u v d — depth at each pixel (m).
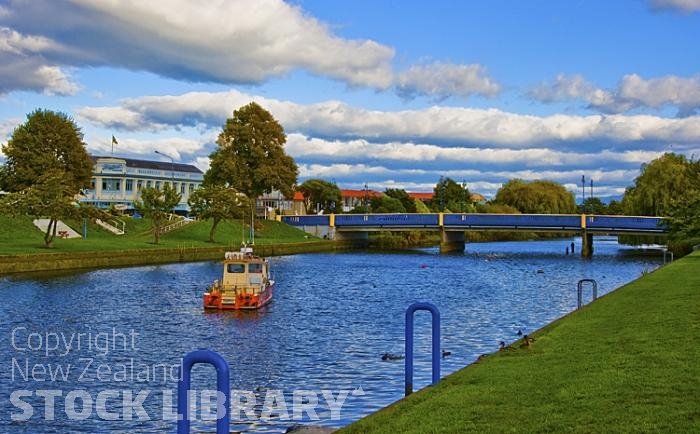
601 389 14.89
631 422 12.41
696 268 51.47
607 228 112.00
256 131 127.44
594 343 21.23
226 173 123.94
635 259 104.88
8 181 106.06
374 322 42.88
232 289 49.38
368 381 26.83
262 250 110.69
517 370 17.86
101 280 65.62
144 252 85.62
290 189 132.75
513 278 74.38
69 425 21.89
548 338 23.09
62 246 83.19
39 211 78.94
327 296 57.50
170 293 56.88
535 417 13.17
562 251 129.00
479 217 122.25
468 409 14.06
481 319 43.72
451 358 31.03
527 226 118.69
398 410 14.52
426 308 18.73
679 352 18.36
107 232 111.56
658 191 110.62
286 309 49.09
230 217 111.12
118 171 153.00
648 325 23.97
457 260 103.25
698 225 77.69
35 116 108.69
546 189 175.38
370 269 86.38
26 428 21.58
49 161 105.44
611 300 34.19
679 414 12.70
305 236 138.00
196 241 110.81
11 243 82.69
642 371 16.36
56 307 47.31
